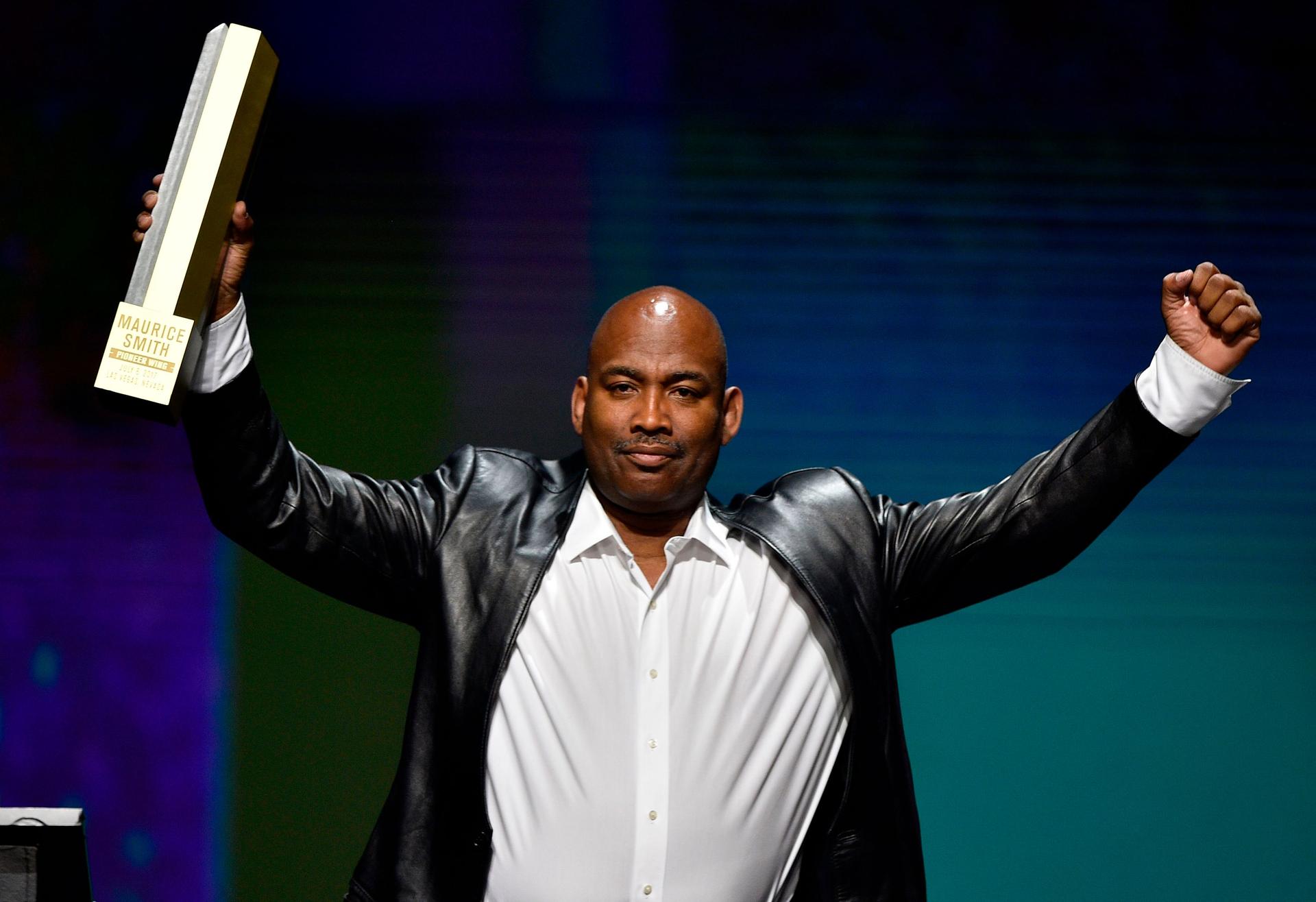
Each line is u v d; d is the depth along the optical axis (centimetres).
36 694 1214
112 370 483
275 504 534
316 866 1188
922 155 1287
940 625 1257
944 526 580
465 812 531
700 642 552
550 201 1279
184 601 1238
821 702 561
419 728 548
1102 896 1202
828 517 582
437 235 1277
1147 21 1272
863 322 1283
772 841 547
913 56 1277
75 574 1243
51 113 1290
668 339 542
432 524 568
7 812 517
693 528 570
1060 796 1229
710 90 1277
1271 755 1239
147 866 1183
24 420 1272
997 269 1288
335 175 1277
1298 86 1276
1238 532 1278
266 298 1272
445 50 1266
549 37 1265
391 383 1270
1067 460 566
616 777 532
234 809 1198
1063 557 573
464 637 544
